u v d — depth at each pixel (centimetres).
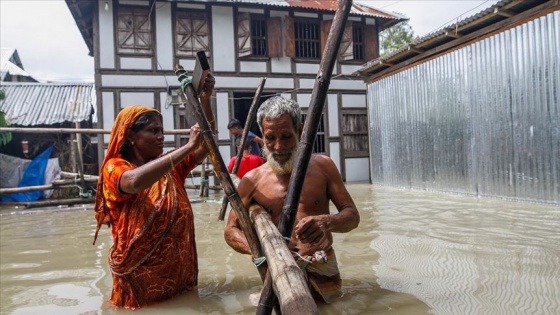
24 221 749
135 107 290
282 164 258
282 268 163
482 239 432
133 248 268
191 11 1441
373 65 1238
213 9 1461
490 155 880
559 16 711
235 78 1489
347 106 1614
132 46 1387
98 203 287
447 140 1013
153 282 272
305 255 257
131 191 257
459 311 235
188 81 259
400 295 266
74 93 1506
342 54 1592
